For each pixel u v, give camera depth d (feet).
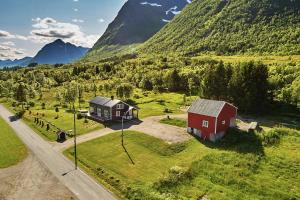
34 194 153.89
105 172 176.35
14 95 438.40
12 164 193.26
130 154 202.80
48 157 205.05
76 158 199.82
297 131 220.43
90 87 510.99
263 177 161.99
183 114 305.12
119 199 147.64
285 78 384.68
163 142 217.97
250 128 224.33
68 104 413.39
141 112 322.14
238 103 311.06
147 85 507.30
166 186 156.66
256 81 302.25
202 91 362.53
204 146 208.95
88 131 260.62
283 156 181.16
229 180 159.74
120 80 576.20
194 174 168.76
